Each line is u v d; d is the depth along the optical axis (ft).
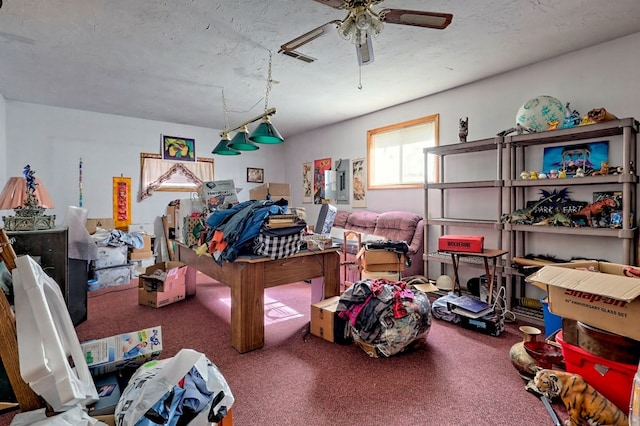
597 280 5.02
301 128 20.68
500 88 11.70
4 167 14.25
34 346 3.35
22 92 13.70
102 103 15.26
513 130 10.23
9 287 5.23
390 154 16.22
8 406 4.24
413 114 14.83
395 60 10.55
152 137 18.40
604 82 9.40
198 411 3.71
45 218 8.54
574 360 5.43
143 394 3.54
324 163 20.13
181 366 3.77
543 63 10.59
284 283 8.41
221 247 7.75
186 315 10.27
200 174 20.10
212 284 14.32
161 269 12.26
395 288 7.97
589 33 8.87
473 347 7.91
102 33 8.87
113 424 3.83
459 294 10.90
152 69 11.34
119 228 17.31
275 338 8.50
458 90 13.01
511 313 9.92
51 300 4.05
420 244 13.46
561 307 5.46
